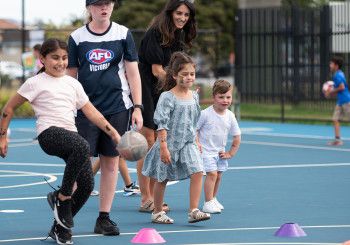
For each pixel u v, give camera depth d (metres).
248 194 17.88
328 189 18.61
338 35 39.69
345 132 35.12
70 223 12.49
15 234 13.45
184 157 14.15
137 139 12.34
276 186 19.12
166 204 15.86
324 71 40.50
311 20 40.81
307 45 41.22
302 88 41.66
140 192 16.06
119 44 13.48
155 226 14.17
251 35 43.03
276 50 43.41
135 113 13.48
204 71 57.25
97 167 17.02
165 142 14.06
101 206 13.43
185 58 14.18
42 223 14.45
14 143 30.19
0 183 19.78
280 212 15.54
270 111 44.00
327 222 14.45
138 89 13.59
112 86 13.41
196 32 15.83
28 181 20.17
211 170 15.41
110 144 13.29
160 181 14.23
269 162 24.22
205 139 15.45
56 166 23.39
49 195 12.66
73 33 13.52
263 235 13.23
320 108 41.06
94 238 13.06
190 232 13.57
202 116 15.46
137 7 55.47
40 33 44.50
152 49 15.48
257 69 43.19
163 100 14.17
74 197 12.64
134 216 15.20
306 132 35.22
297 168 22.73
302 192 18.17
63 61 12.52
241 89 43.50
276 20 42.75
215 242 12.66
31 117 42.09
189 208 15.39
